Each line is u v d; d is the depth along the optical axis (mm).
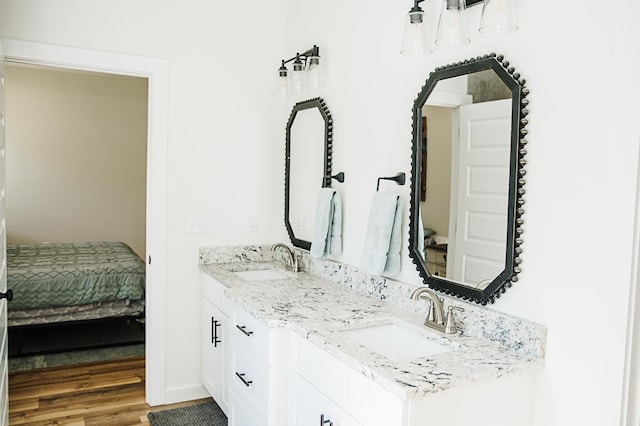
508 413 1583
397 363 1552
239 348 2418
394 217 2230
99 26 2811
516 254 1699
